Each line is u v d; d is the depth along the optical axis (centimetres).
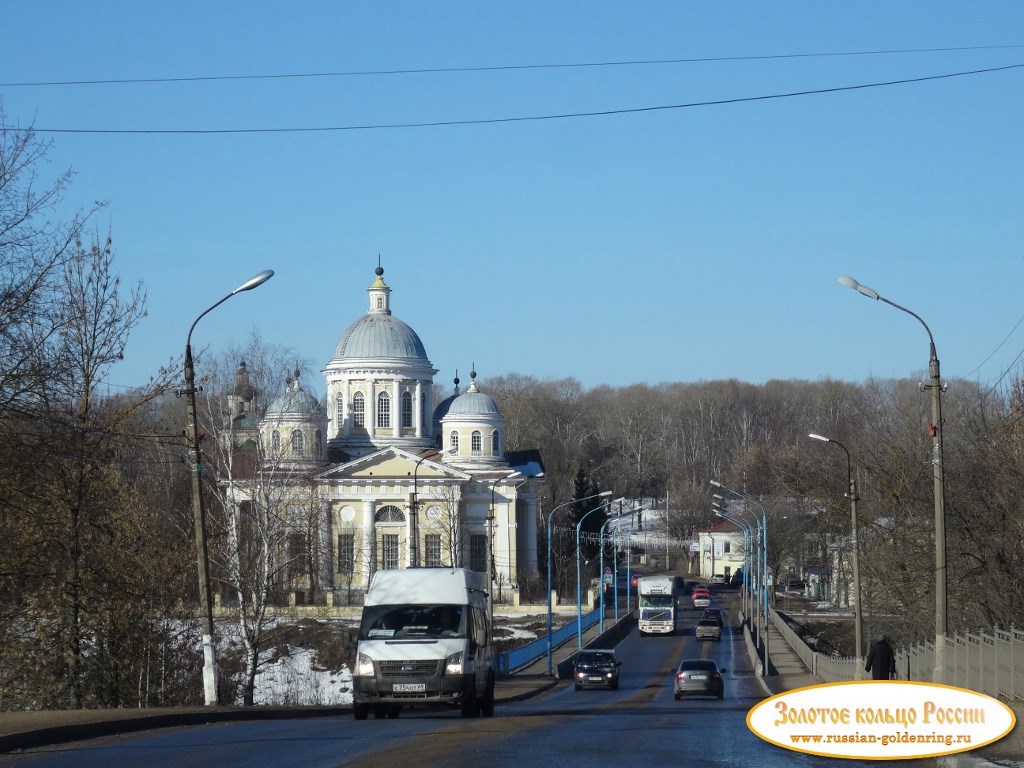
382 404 12675
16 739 2075
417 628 2827
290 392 7788
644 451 18262
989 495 4800
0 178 3391
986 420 5347
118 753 1947
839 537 7894
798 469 9662
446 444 12631
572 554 14675
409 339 12875
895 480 5931
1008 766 1677
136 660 3978
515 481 12250
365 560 11306
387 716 3009
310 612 7394
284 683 5656
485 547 12212
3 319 3384
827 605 11338
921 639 5281
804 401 19125
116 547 3862
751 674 6800
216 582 5472
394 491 11519
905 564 5488
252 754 1878
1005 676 2973
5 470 3447
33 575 3600
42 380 3456
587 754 1836
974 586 4744
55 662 3728
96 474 3806
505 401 18412
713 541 16200
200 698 4297
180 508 5688
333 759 1778
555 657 7375
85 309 3766
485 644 2933
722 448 18638
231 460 5647
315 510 6438
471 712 2820
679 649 8688
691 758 1786
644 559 17650
